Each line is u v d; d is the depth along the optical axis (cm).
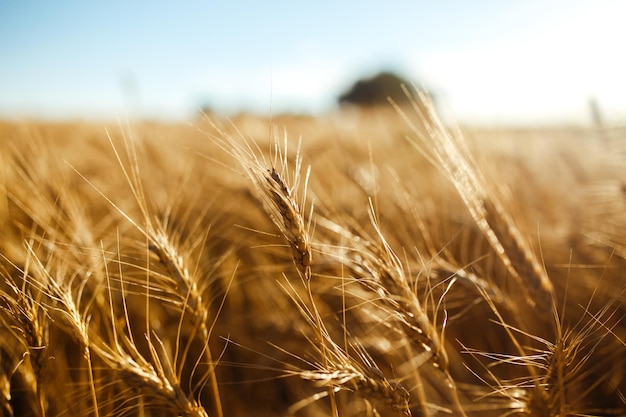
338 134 127
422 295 54
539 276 49
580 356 56
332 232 59
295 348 67
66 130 126
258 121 108
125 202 73
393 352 59
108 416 43
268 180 39
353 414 62
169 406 38
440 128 50
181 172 80
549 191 77
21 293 41
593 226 67
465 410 56
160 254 43
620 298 58
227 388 67
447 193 77
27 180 61
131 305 65
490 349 63
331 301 67
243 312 72
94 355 53
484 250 66
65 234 56
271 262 75
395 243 62
